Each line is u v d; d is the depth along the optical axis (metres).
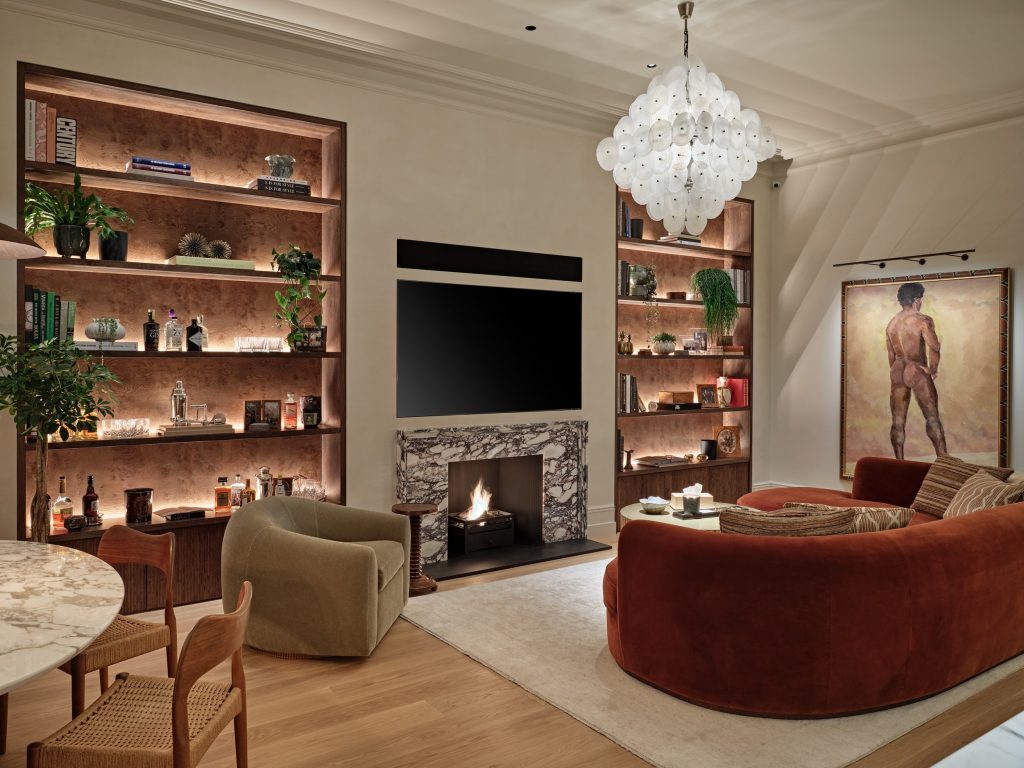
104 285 4.48
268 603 3.67
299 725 2.96
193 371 4.77
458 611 4.30
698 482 6.93
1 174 3.84
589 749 2.77
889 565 2.97
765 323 7.34
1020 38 4.53
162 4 4.07
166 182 4.33
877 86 5.33
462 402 5.45
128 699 2.18
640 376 6.97
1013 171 5.69
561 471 5.86
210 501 4.82
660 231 7.05
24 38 3.89
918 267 6.26
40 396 3.46
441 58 4.86
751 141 3.83
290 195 4.72
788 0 4.05
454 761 2.69
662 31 4.45
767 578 2.93
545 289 5.86
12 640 1.75
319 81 4.80
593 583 4.84
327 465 5.14
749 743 2.79
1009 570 3.39
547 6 4.14
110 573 2.32
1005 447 5.72
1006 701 3.15
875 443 6.55
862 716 3.00
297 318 4.82
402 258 5.18
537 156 5.77
